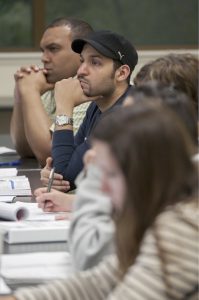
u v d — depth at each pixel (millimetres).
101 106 4750
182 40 10945
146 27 10891
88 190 2857
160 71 3385
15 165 5980
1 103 10508
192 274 2059
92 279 2461
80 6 10867
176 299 2066
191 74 3354
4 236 3336
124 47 4637
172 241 2072
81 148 4691
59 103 5020
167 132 2053
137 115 2092
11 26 10922
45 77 6066
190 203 2125
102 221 2791
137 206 2072
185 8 10930
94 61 4629
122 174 2059
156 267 2066
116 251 2262
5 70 10578
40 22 10852
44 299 2414
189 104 2436
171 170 2049
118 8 10859
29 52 10734
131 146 2041
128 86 4703
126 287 2098
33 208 3979
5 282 2734
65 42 5957
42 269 2836
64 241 3338
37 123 5816
